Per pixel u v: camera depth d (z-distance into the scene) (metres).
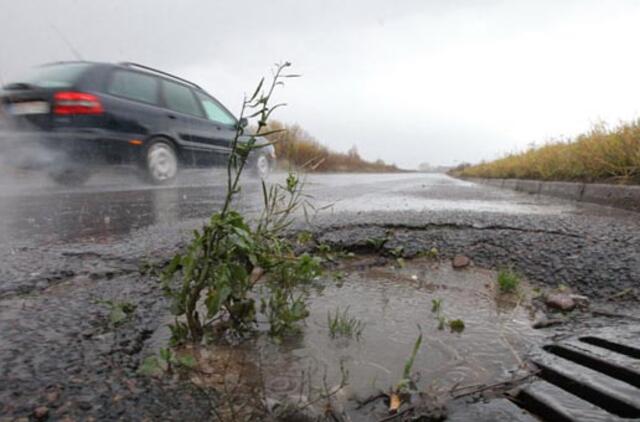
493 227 2.37
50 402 0.73
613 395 0.80
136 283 1.43
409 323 1.19
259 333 1.08
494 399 0.81
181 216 3.09
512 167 10.42
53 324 1.06
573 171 5.88
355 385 0.84
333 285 1.55
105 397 0.76
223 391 0.81
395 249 1.95
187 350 0.97
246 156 1.04
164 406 0.75
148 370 0.85
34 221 2.80
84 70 4.75
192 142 5.99
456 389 0.84
